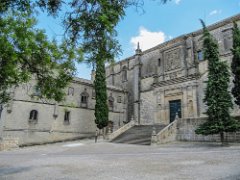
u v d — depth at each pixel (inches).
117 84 2001.7
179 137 1113.4
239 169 400.2
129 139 1208.8
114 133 1346.0
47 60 301.0
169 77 1546.5
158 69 1672.0
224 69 930.7
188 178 354.3
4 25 256.5
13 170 484.4
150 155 667.4
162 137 1053.8
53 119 1416.1
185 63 1487.5
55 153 871.7
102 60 301.9
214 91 909.8
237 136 916.0
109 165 510.3
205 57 978.1
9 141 1114.7
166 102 1509.6
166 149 815.7
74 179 379.9
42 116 1375.5
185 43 1529.3
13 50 257.9
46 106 1401.3
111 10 270.2
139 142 1101.1
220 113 876.0
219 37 1378.0
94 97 1632.6
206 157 564.7
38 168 498.6
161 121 1503.4
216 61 941.2
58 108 1446.9
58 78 352.8
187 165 467.2
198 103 1327.5
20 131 1275.8
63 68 339.3
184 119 1117.1
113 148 946.7
